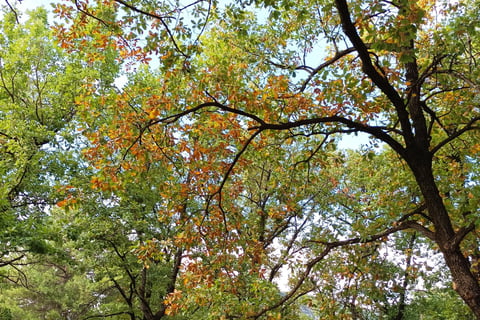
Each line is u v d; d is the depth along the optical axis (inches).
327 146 281.3
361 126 237.1
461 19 212.8
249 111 259.0
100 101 268.7
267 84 268.1
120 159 246.4
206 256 310.0
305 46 300.2
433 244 410.0
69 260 481.7
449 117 278.1
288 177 342.6
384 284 357.1
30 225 417.4
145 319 597.6
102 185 240.5
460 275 209.9
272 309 307.9
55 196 478.0
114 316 666.8
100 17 247.0
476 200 208.5
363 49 202.7
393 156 359.9
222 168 289.7
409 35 173.5
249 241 334.0
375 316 473.1
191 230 285.6
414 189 319.9
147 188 491.8
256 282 338.3
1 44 556.7
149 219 518.0
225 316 317.1
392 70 256.1
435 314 542.0
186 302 320.2
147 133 254.1
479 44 291.0
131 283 584.1
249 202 557.3
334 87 234.8
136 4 233.3
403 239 475.2
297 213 508.4
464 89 267.7
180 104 255.0
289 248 473.4
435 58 238.7
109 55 543.8
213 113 272.8
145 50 228.1
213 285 316.8
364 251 328.8
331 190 526.9
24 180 461.4
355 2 223.8
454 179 285.6
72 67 572.1
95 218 497.4
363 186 545.3
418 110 255.3
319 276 361.1
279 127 236.5
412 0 166.4
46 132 480.1
